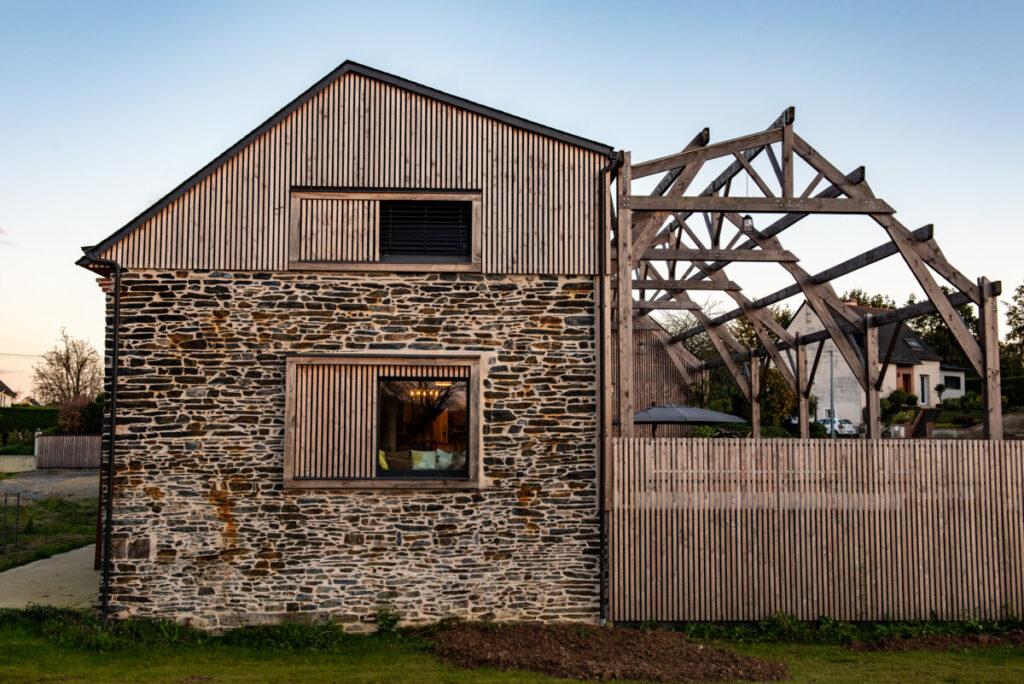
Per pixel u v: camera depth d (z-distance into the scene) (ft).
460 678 28.55
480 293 36.17
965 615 36.04
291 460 34.91
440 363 35.65
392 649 32.76
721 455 36.01
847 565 35.99
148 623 34.09
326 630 33.91
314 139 36.42
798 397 57.36
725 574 35.60
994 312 37.91
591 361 36.14
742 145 38.47
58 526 60.44
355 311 35.88
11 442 132.77
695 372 77.61
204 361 35.37
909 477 36.47
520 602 35.14
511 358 35.96
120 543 34.53
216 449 35.06
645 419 58.59
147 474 34.83
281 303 35.73
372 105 36.68
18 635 32.32
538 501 35.50
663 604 35.37
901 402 116.88
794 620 35.50
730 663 30.42
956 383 150.41
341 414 35.35
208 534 34.71
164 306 35.50
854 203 38.27
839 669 30.30
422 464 35.91
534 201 36.55
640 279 60.80
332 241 36.09
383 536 34.99
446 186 36.47
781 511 36.01
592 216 36.68
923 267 38.34
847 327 52.06
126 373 35.12
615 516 35.45
